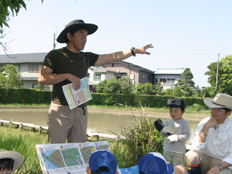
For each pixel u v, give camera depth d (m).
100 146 2.75
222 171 2.58
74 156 2.45
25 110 18.89
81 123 2.81
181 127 3.36
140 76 36.41
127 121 14.23
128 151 4.16
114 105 25.34
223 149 2.77
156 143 4.11
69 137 2.89
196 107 25.17
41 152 2.30
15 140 4.64
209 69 33.34
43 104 23.58
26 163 3.32
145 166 1.63
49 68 2.64
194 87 31.88
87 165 2.44
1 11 3.42
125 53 3.18
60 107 2.65
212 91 30.80
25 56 33.28
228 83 30.98
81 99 2.69
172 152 3.29
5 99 21.77
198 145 2.79
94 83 32.59
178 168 2.38
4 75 24.50
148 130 4.18
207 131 2.74
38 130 8.91
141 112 4.61
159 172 1.60
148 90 30.48
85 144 2.65
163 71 40.84
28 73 31.34
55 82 2.54
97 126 11.72
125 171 2.52
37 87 29.08
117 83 26.70
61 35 2.72
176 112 3.38
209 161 2.85
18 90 22.52
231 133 2.76
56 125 2.65
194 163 2.70
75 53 2.78
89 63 3.05
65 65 2.71
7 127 9.41
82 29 2.70
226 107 2.70
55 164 2.28
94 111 21.52
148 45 3.27
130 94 26.00
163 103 25.50
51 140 2.67
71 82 2.73
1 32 4.58
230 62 32.09
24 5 3.32
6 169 1.70
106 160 1.56
